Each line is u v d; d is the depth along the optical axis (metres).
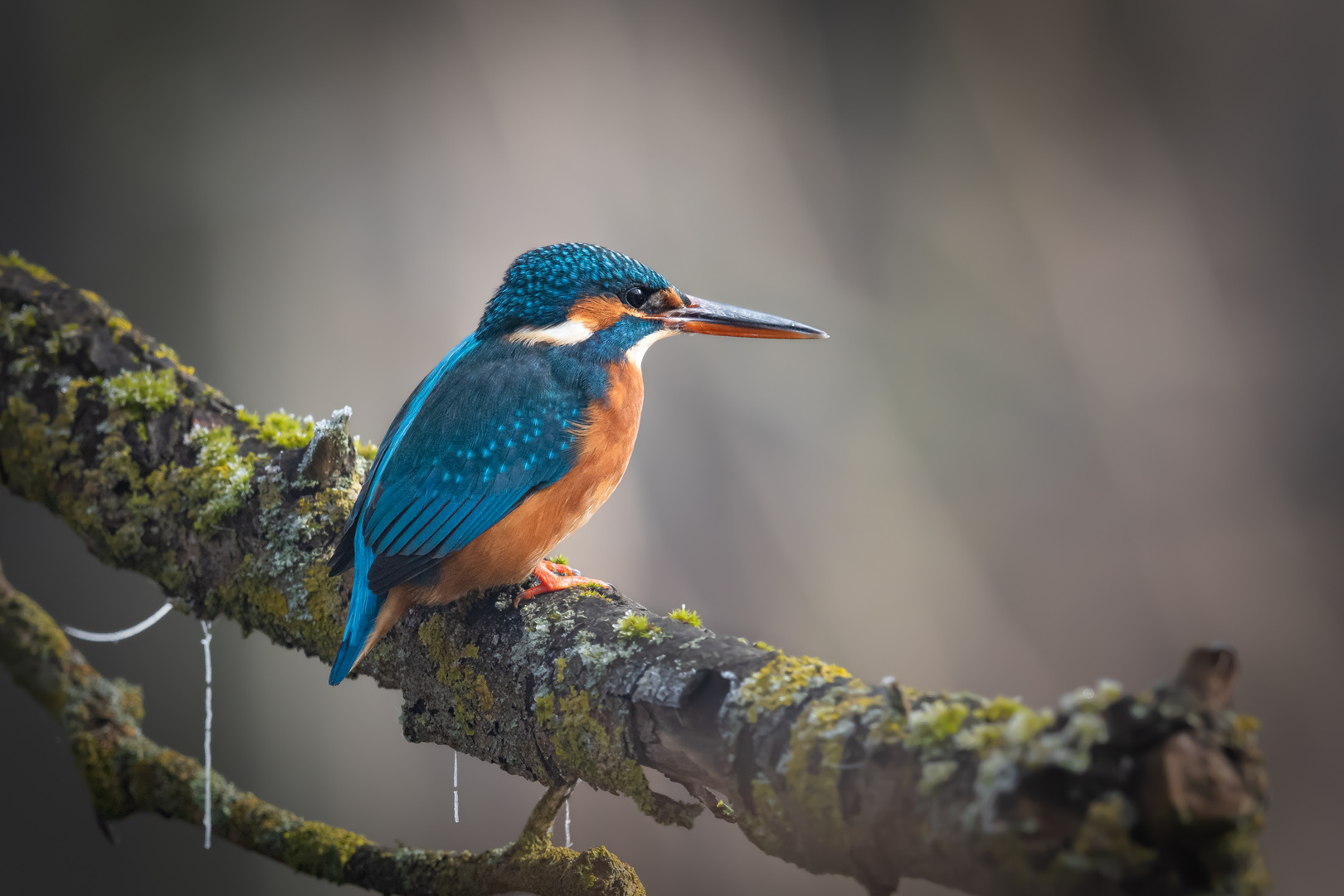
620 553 5.31
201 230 5.64
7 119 5.35
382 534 4.86
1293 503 6.45
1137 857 4.02
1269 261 6.75
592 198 6.01
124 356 4.92
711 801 4.82
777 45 6.34
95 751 4.89
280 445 4.90
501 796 5.16
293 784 5.17
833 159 6.45
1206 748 4.00
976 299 6.46
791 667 4.80
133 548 4.89
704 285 6.11
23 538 5.15
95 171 5.53
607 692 4.82
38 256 5.47
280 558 4.88
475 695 4.85
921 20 6.45
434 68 5.84
